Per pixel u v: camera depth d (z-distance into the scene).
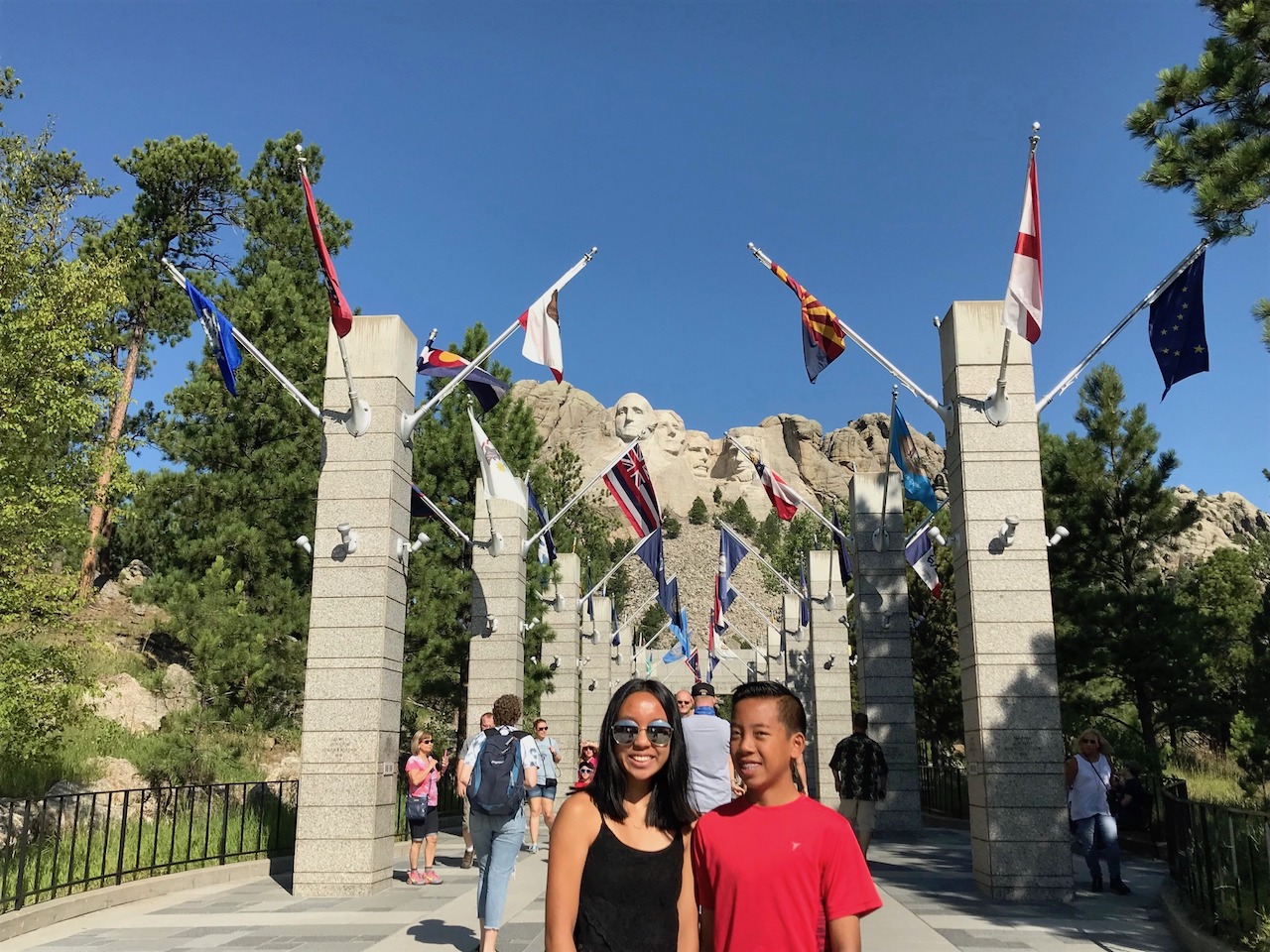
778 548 101.50
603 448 155.75
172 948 8.91
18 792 14.38
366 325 14.37
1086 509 22.67
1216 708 21.47
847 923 3.20
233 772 19.05
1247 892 8.00
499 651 20.72
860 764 13.71
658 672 58.31
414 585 23.30
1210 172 10.28
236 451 24.80
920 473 17.98
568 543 31.70
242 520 23.41
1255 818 7.84
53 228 15.48
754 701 3.49
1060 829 12.12
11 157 16.52
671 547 131.50
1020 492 13.32
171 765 17.38
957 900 11.82
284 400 24.77
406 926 10.01
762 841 3.30
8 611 14.07
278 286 25.55
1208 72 10.58
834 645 29.89
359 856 12.52
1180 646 20.72
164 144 30.62
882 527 23.53
